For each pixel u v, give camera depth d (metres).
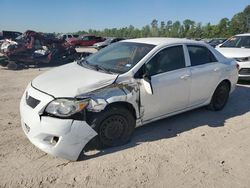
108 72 4.45
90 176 3.64
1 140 4.48
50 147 3.82
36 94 4.00
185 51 5.28
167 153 4.28
